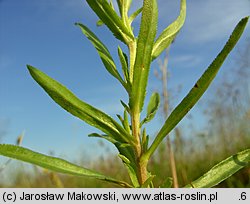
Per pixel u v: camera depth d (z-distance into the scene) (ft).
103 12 0.47
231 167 0.48
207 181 0.48
